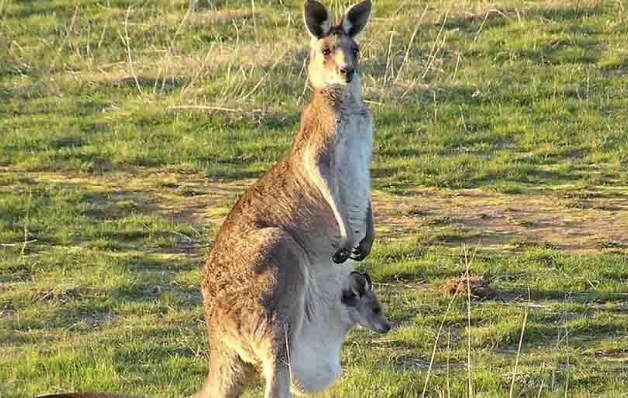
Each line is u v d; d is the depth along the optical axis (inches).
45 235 563.2
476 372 414.3
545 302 485.1
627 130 698.2
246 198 373.7
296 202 367.2
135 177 650.2
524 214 590.9
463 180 635.5
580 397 396.2
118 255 537.3
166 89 772.0
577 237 560.4
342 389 398.9
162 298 488.4
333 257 365.1
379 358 431.8
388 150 675.4
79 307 478.6
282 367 351.6
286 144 687.1
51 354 434.0
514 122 712.4
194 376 413.7
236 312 353.4
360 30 381.7
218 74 780.6
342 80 364.5
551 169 652.1
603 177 641.0
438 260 526.0
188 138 695.1
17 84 790.5
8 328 459.8
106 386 399.5
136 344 440.8
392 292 495.2
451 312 471.8
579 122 711.7
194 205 609.3
